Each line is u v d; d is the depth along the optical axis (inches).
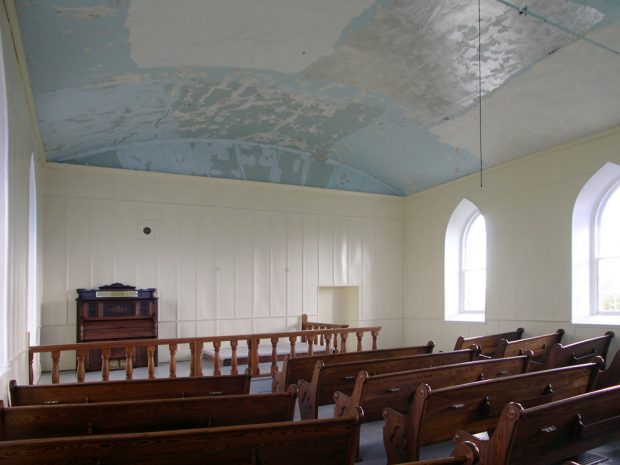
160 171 412.5
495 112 328.2
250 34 243.4
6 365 180.9
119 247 392.5
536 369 279.6
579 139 331.9
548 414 119.7
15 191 203.3
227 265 429.1
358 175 496.1
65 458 91.7
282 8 222.4
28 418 125.3
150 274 400.8
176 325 405.1
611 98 286.2
